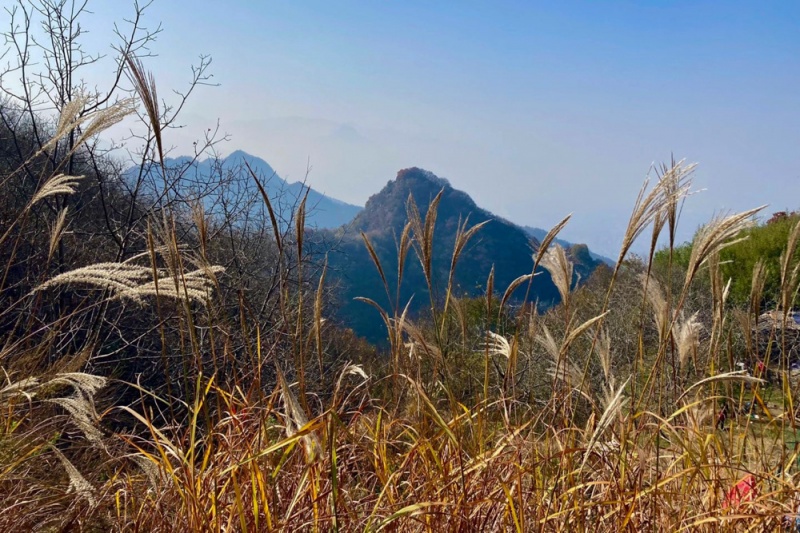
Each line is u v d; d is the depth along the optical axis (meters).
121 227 8.30
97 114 3.58
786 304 3.28
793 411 3.19
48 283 3.10
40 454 3.38
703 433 3.28
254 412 3.21
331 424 2.40
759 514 2.73
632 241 2.87
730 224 2.79
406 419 3.29
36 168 8.78
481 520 3.00
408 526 2.95
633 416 2.97
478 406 3.24
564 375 3.19
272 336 7.24
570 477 2.93
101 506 3.12
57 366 3.99
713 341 3.42
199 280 3.02
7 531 2.86
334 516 2.40
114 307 7.91
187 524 2.74
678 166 2.78
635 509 2.93
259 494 2.88
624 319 8.60
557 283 3.16
